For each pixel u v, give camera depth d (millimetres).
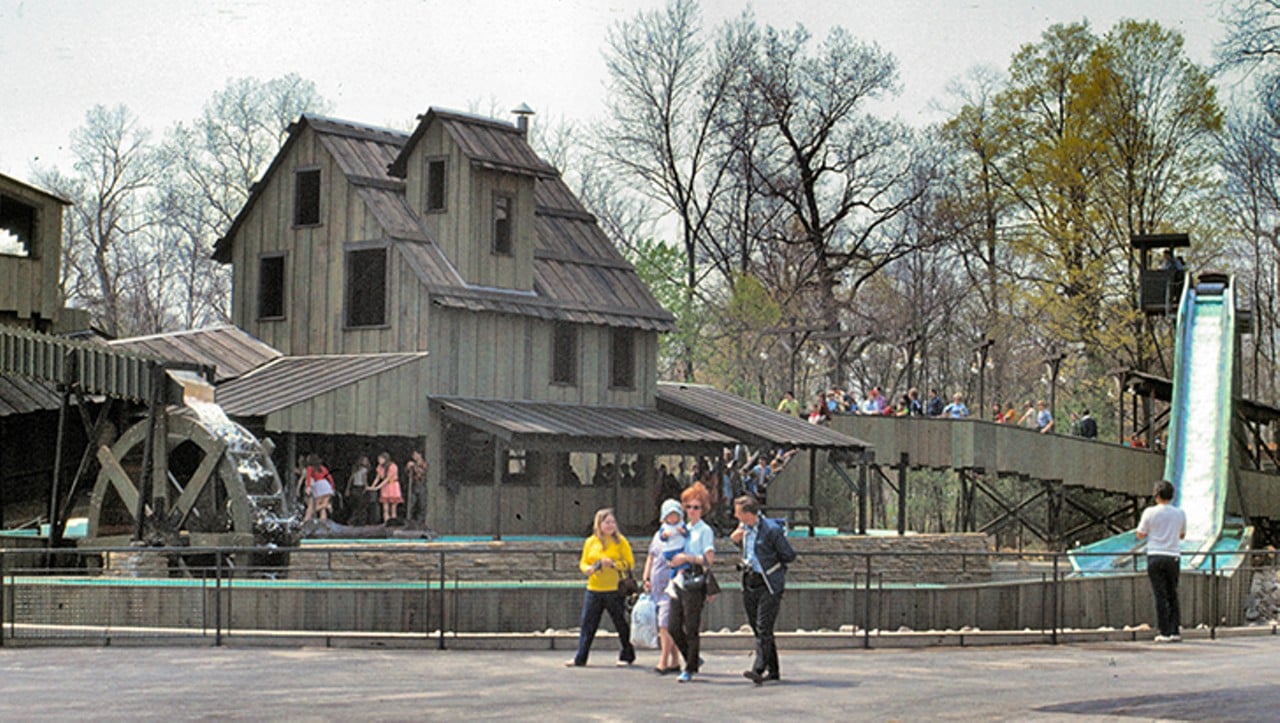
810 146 72750
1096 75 64625
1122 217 65500
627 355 46375
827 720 14883
